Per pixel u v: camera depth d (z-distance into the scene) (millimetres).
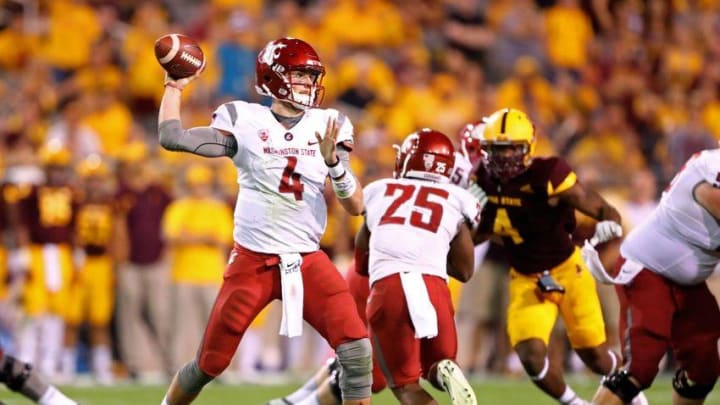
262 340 39156
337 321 20562
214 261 38188
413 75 48375
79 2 49438
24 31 48781
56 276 37281
